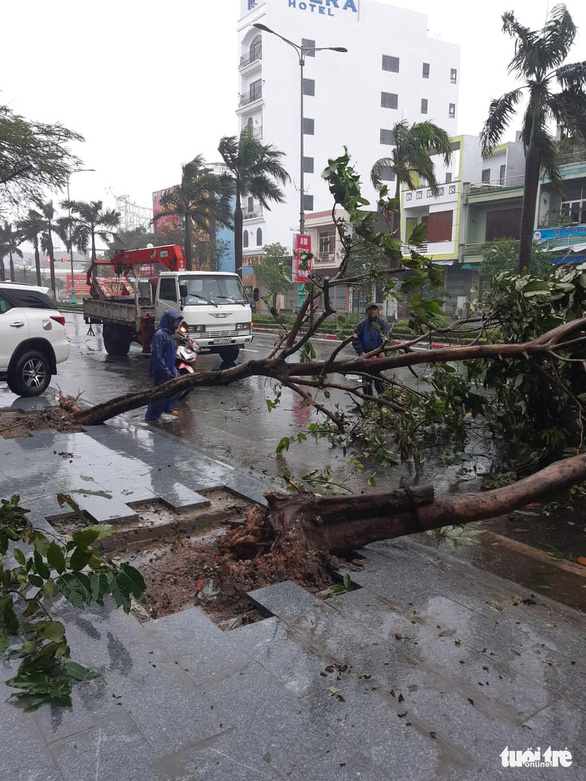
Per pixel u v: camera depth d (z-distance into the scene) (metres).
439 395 6.50
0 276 78.31
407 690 2.79
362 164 62.91
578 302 6.50
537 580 4.28
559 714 2.64
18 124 20.30
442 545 4.89
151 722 2.56
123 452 7.05
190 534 4.92
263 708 2.65
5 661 2.99
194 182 34.19
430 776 2.28
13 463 6.48
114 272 22.09
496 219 33.47
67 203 52.94
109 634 3.27
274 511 4.24
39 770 2.29
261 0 57.56
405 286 5.12
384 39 62.09
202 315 14.98
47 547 3.17
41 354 10.83
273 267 38.88
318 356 16.67
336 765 2.33
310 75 59.44
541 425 6.72
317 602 3.63
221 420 9.66
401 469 7.03
